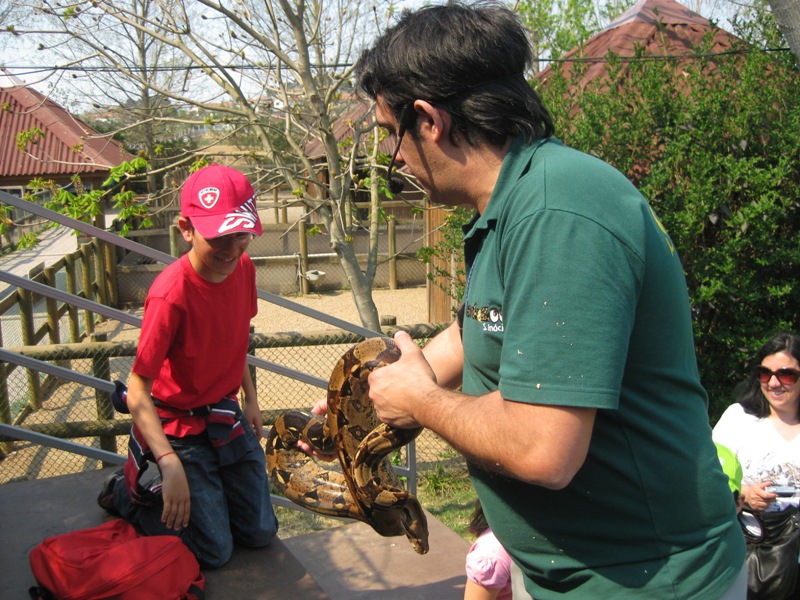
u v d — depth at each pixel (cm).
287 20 837
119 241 409
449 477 733
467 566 296
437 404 163
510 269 152
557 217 146
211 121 786
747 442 403
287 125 813
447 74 159
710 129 739
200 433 303
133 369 277
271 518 324
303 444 264
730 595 167
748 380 418
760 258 736
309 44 839
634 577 163
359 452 202
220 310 287
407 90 164
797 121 734
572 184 149
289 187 957
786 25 518
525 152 161
